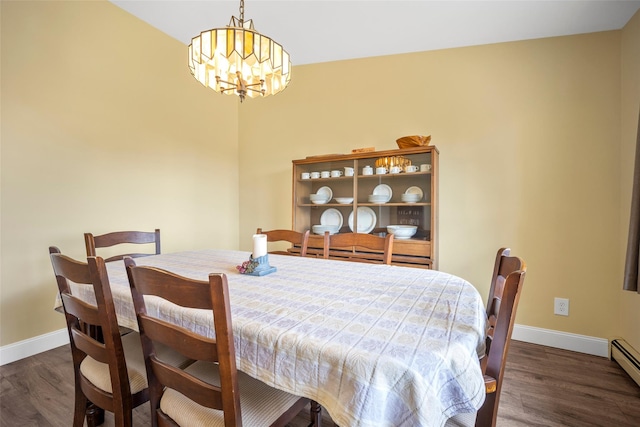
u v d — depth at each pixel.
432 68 2.52
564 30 2.10
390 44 2.52
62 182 2.09
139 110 2.55
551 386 1.69
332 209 2.76
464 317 0.87
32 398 1.55
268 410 0.87
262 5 2.11
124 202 2.45
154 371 0.88
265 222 3.33
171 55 2.80
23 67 1.90
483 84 2.35
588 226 2.09
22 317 1.93
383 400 0.62
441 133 2.48
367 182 2.56
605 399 1.57
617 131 2.01
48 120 2.01
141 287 0.81
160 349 1.20
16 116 1.87
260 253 1.43
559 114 2.15
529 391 1.64
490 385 0.80
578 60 2.10
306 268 1.55
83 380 1.12
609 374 1.81
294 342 0.73
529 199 2.23
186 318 0.93
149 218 2.64
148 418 1.46
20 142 1.89
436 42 2.41
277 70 1.55
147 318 0.84
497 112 2.31
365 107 2.77
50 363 1.87
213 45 1.38
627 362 1.80
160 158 2.72
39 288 1.99
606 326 2.05
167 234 2.79
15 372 1.78
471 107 2.39
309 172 2.82
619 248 2.01
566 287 2.14
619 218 2.01
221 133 3.31
